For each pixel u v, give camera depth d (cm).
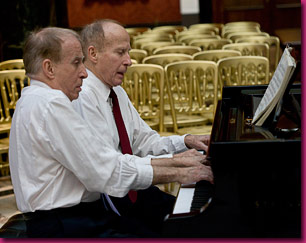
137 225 256
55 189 240
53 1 950
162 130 505
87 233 238
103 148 242
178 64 514
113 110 287
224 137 236
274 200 214
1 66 601
